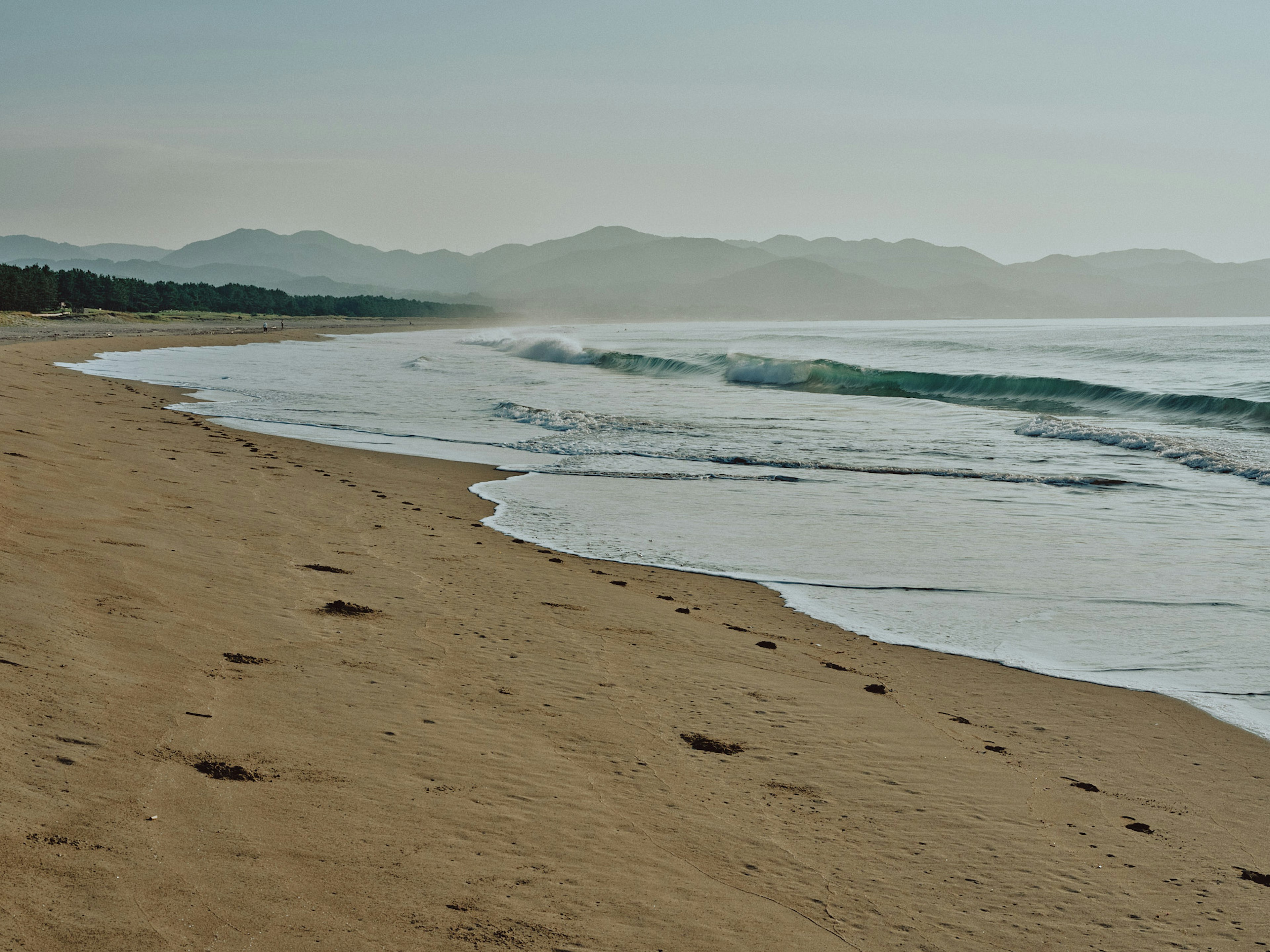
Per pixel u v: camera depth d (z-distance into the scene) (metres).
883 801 5.57
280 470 16.81
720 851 4.69
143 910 3.39
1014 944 4.14
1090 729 7.18
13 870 3.46
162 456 16.67
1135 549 13.05
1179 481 18.58
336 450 20.33
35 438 16.31
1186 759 6.68
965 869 4.81
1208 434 26.23
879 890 4.50
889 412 31.09
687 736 6.28
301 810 4.44
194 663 6.28
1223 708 7.68
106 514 10.77
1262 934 4.39
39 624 6.35
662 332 171.12
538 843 4.49
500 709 6.34
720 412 30.89
